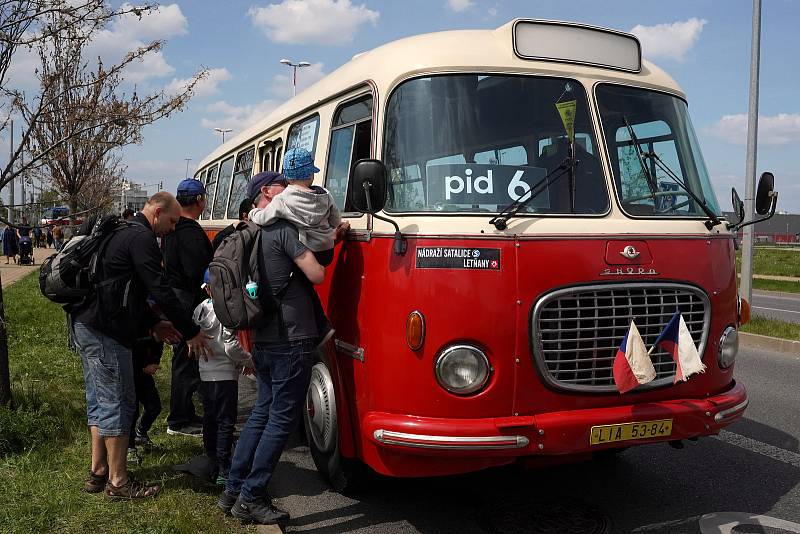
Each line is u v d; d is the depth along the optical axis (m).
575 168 4.57
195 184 5.79
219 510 4.51
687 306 4.54
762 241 88.31
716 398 4.63
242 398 7.93
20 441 5.48
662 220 4.62
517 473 5.59
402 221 4.24
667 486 5.34
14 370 7.99
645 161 4.86
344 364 4.71
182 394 6.20
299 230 4.29
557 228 4.26
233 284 4.20
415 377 4.11
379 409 4.28
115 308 4.46
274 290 4.23
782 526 4.64
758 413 7.37
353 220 4.77
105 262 4.46
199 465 5.04
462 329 4.07
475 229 4.12
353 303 4.58
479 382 4.09
